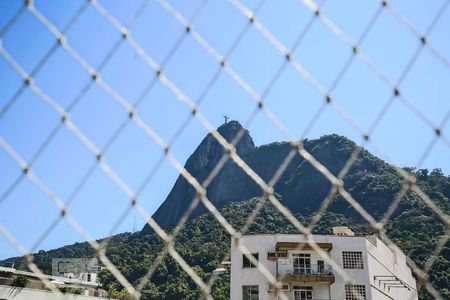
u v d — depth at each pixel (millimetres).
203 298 3340
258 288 30375
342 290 29359
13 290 15305
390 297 30344
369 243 30688
